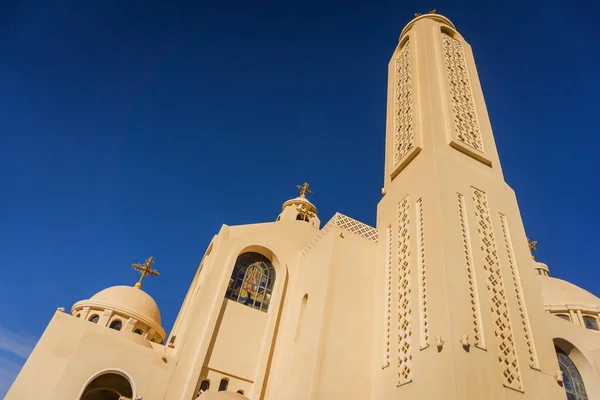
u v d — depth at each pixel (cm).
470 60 2362
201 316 1823
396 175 1908
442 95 1962
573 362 1895
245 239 2122
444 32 2498
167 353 1761
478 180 1641
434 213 1447
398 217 1703
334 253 1752
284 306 1967
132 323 2305
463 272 1312
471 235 1429
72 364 1559
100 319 2259
